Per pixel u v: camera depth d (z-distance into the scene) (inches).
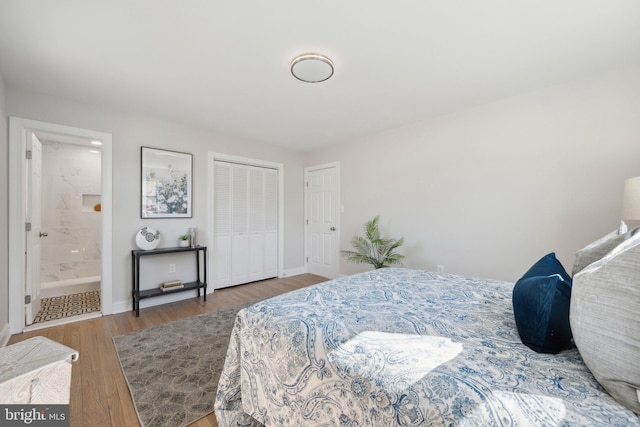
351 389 34.0
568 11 61.7
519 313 39.9
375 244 144.4
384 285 69.5
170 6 60.3
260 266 174.1
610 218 88.7
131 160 122.0
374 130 149.3
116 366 76.3
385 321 46.3
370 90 101.3
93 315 113.7
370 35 70.5
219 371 73.9
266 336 47.3
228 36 70.8
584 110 92.7
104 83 94.9
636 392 23.9
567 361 33.8
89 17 63.2
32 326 102.3
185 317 112.9
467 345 38.2
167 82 94.5
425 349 37.1
